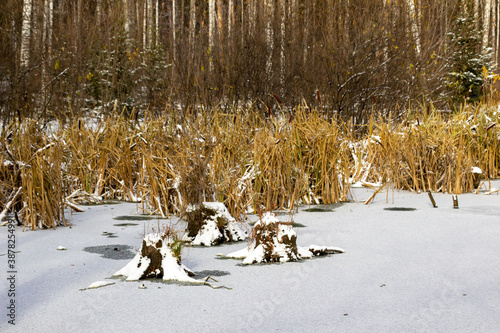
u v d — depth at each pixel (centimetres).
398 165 830
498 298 317
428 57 1430
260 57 1324
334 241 477
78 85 1362
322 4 1594
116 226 559
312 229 532
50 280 361
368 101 1256
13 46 1447
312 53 1402
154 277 367
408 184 845
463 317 287
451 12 1705
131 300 319
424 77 1335
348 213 629
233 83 1223
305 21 1519
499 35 2962
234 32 1399
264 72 1294
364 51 1307
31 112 1076
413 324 278
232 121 749
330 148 727
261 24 1448
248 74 1283
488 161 946
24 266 397
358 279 358
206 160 561
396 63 1313
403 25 1412
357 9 1422
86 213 648
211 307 306
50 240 489
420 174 828
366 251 438
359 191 820
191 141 643
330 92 1244
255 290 337
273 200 653
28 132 610
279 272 379
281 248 410
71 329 274
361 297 321
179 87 877
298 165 696
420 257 415
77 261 412
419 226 541
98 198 733
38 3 1670
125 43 1606
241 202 611
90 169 768
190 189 557
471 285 342
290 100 1285
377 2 1420
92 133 831
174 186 600
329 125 794
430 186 811
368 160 894
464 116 926
